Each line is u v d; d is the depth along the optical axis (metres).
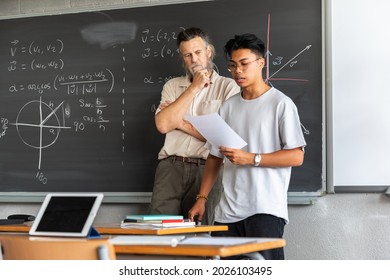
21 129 4.31
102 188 4.09
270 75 3.75
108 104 4.11
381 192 3.57
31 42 4.32
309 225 3.69
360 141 3.58
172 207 3.50
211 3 3.90
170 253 1.73
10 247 1.74
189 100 3.31
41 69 4.29
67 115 4.20
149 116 4.01
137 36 4.06
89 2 4.21
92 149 4.13
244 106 2.91
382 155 3.56
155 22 4.03
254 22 3.80
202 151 3.49
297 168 3.67
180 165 3.52
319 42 3.67
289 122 2.80
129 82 4.07
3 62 4.37
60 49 4.25
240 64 2.85
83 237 2.03
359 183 3.58
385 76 3.57
